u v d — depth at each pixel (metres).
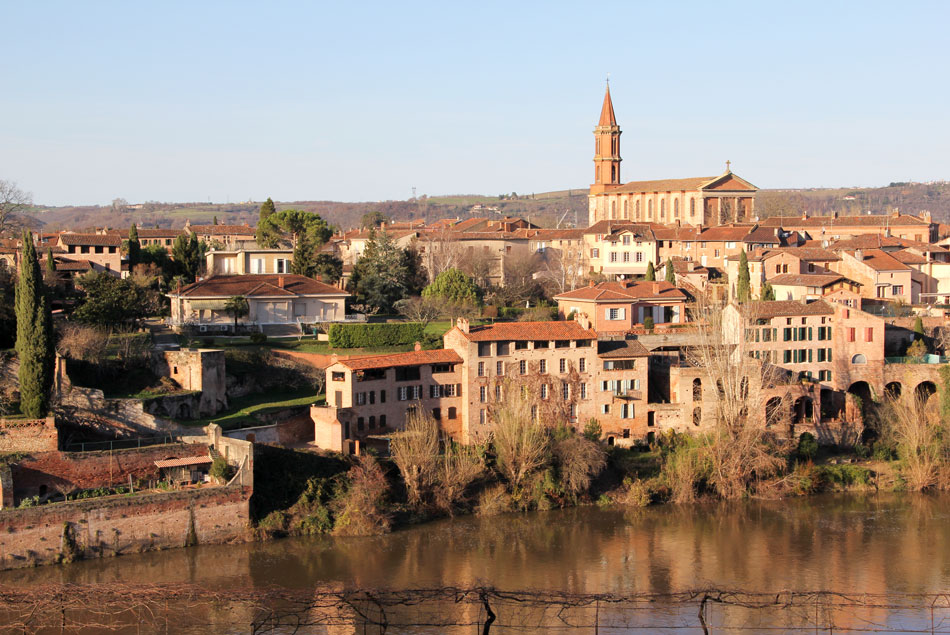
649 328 176.75
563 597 100.88
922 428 151.00
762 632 100.19
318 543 121.50
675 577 114.06
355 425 137.12
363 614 96.44
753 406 148.25
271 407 142.88
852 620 103.12
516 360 148.12
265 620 95.06
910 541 126.31
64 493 116.31
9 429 117.88
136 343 150.00
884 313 194.88
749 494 143.38
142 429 131.00
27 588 99.56
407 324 166.75
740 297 187.75
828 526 131.75
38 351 121.56
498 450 138.62
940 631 100.38
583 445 140.12
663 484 141.25
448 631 98.75
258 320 173.62
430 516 131.12
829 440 159.50
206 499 119.50
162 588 97.38
